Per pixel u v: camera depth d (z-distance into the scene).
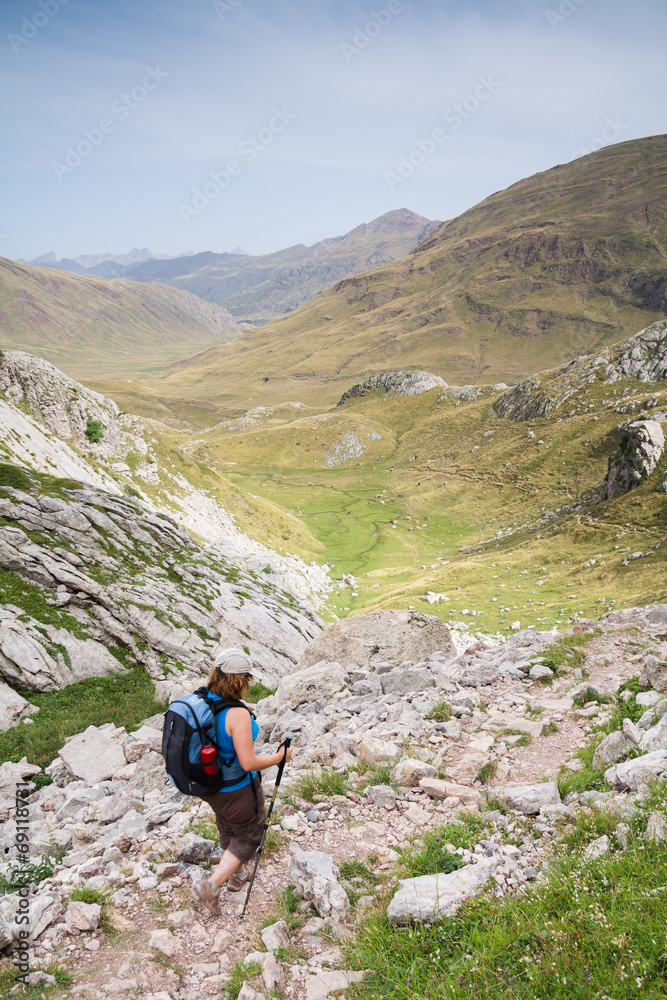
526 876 5.21
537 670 12.55
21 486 29.27
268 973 4.30
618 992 3.52
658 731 6.99
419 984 4.05
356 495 171.50
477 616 66.12
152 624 26.03
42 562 25.70
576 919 4.21
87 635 24.52
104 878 5.92
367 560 115.31
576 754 8.21
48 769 14.17
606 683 11.55
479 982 3.96
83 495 30.94
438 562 112.31
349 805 7.21
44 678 21.56
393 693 12.35
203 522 81.56
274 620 31.25
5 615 22.95
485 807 6.84
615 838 5.20
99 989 4.41
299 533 108.12
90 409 78.56
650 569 69.88
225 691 5.14
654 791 5.53
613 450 142.88
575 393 170.75
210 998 4.30
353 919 5.06
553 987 3.73
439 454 190.00
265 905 5.44
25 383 71.44
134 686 22.75
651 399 148.25
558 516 125.38
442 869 5.58
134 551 30.17
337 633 16.92
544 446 158.12
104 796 11.04
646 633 15.35
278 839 6.41
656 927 3.86
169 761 5.08
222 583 32.50
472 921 4.59
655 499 93.69
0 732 18.44
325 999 4.17
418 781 7.64
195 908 5.42
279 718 12.25
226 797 5.20
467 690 11.95
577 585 74.94
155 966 4.62
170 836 6.87
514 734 9.26
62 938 5.04
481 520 139.88
